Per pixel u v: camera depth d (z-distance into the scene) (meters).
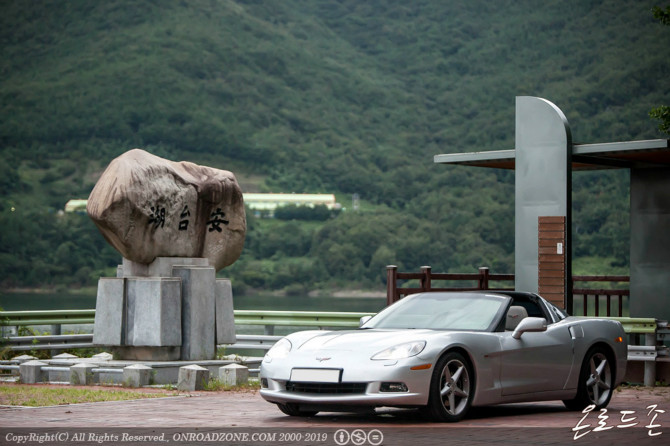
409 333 19.84
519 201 36.66
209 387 27.42
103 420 19.64
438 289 38.16
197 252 31.98
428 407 19.03
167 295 30.05
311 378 19.19
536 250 36.16
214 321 31.47
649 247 41.03
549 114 35.91
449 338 19.50
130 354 30.70
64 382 29.55
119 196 29.36
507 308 21.23
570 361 21.94
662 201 40.72
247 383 28.58
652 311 40.84
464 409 19.61
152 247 30.50
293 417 20.39
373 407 19.91
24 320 39.78
